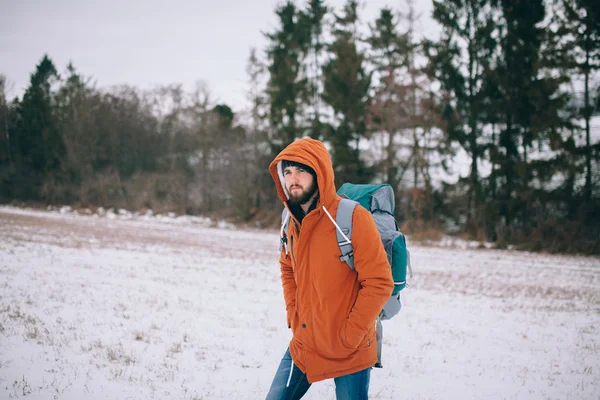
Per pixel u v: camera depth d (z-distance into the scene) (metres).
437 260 17.73
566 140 25.69
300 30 36.28
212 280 10.49
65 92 49.31
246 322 6.82
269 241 22.62
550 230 24.64
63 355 4.72
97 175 45.31
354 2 33.56
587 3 25.14
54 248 13.90
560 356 6.10
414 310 8.68
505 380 5.00
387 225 2.56
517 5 27.80
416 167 31.44
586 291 12.02
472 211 29.61
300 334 2.45
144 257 13.69
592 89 25.91
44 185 45.34
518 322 8.13
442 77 29.94
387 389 4.48
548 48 26.77
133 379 4.22
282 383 2.50
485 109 28.91
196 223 33.34
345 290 2.33
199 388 4.13
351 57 32.69
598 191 25.53
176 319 6.67
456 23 29.77
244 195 34.72
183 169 45.62
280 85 35.22
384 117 31.44
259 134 37.59
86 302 7.23
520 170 26.88
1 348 4.76
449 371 5.21
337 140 32.38
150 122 52.78
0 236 16.09
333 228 2.29
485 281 13.08
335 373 2.38
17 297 7.14
